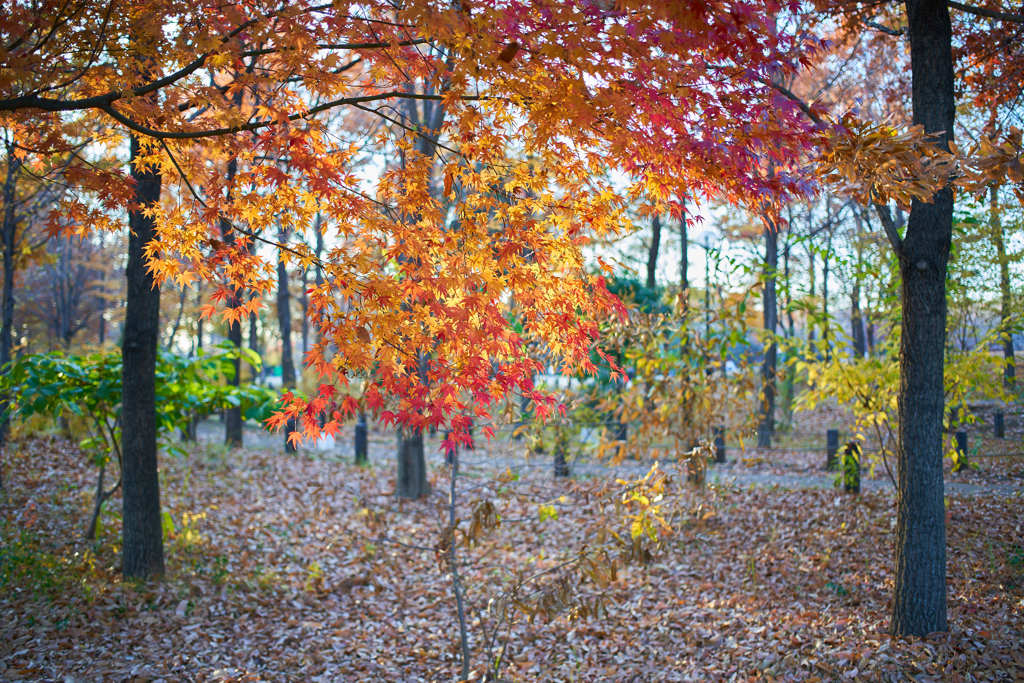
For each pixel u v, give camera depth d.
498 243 3.84
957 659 4.44
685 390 8.45
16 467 9.30
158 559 6.64
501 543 8.70
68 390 6.94
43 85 3.63
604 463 12.55
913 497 5.05
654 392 8.52
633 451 8.85
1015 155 3.79
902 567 5.09
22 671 4.62
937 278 5.05
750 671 4.83
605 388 9.77
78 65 3.87
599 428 10.34
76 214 4.03
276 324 28.28
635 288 14.75
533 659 5.58
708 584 6.93
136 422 6.55
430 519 9.88
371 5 3.47
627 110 3.22
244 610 6.36
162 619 5.86
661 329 8.83
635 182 4.01
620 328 8.54
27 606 5.63
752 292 8.27
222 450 13.73
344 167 4.06
